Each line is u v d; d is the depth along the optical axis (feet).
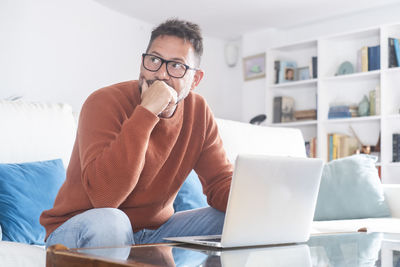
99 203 4.16
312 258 2.99
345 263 2.77
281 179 3.76
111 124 4.54
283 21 17.60
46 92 13.41
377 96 14.65
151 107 4.39
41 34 13.29
